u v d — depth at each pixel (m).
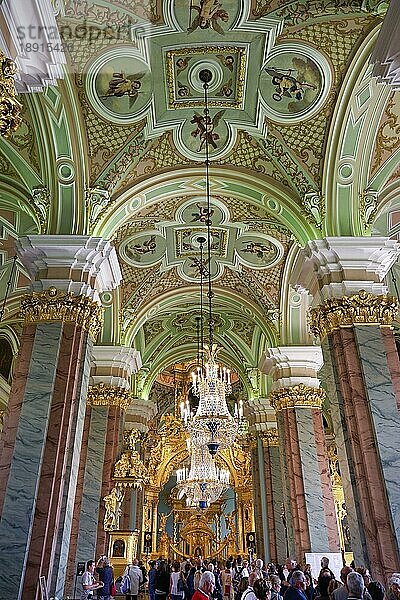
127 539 12.30
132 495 13.50
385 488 6.93
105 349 12.88
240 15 7.41
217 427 11.21
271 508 14.68
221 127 9.36
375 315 8.09
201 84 8.61
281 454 12.04
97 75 8.05
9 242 11.34
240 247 12.84
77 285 8.26
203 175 9.89
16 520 6.60
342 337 7.98
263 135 9.30
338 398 7.83
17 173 9.00
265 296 13.64
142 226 11.77
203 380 11.91
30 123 8.41
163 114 9.04
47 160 8.63
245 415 16.84
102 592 9.16
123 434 13.38
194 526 26.38
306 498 10.95
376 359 7.75
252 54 8.08
